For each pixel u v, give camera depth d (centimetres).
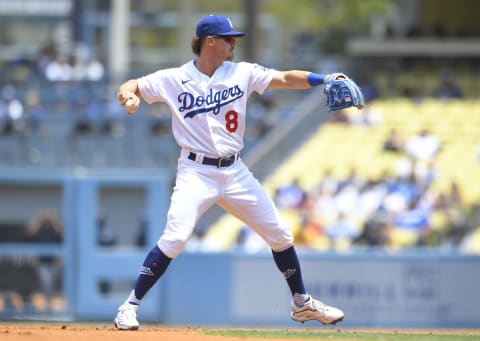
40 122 8750
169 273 6022
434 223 6775
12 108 8694
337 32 15600
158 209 6612
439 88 9162
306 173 7812
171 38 16125
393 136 7988
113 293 6556
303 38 15450
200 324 5984
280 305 5969
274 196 7181
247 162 8094
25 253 6481
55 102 9119
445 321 6016
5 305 6444
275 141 8212
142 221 6656
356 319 5984
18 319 5966
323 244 6619
